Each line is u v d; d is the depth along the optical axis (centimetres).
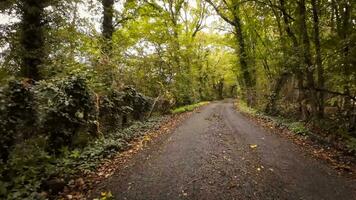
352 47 892
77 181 549
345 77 920
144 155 757
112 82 1134
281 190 523
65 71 955
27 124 588
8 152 532
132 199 487
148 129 1173
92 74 989
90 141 812
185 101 2502
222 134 1038
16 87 559
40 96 632
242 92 3111
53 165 580
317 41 1063
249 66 2342
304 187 541
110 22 1595
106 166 661
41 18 1132
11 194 448
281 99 1664
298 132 1068
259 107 2019
